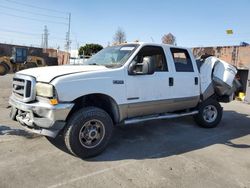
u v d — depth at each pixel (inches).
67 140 170.9
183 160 182.1
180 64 237.5
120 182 146.7
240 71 497.4
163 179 152.6
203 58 279.4
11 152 179.6
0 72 912.9
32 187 137.1
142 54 214.4
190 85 241.1
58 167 161.5
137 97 201.2
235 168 172.7
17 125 241.1
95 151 179.5
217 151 203.6
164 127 267.1
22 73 185.5
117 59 206.7
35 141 201.9
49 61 1250.6
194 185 147.4
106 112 185.2
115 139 221.6
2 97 394.9
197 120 268.7
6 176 146.9
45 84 164.6
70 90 166.7
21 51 965.2
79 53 1579.7
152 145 210.8
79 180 146.9
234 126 286.8
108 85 183.9
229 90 271.9
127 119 205.5
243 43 604.1
